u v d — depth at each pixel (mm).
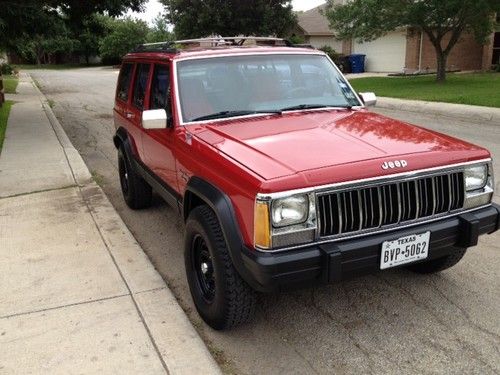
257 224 3033
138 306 3904
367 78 26000
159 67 4945
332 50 33344
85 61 63562
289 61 4809
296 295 4195
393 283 4344
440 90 18359
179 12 33625
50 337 3543
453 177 3500
